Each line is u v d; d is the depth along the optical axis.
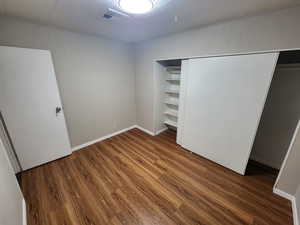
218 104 2.04
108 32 2.29
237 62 1.74
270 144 2.11
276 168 2.11
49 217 1.44
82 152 2.61
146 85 3.12
